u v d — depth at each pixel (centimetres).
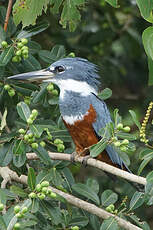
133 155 1248
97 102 1088
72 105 1078
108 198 965
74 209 995
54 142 934
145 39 772
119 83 1548
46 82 1063
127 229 870
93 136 1070
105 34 1436
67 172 997
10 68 1026
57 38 1370
